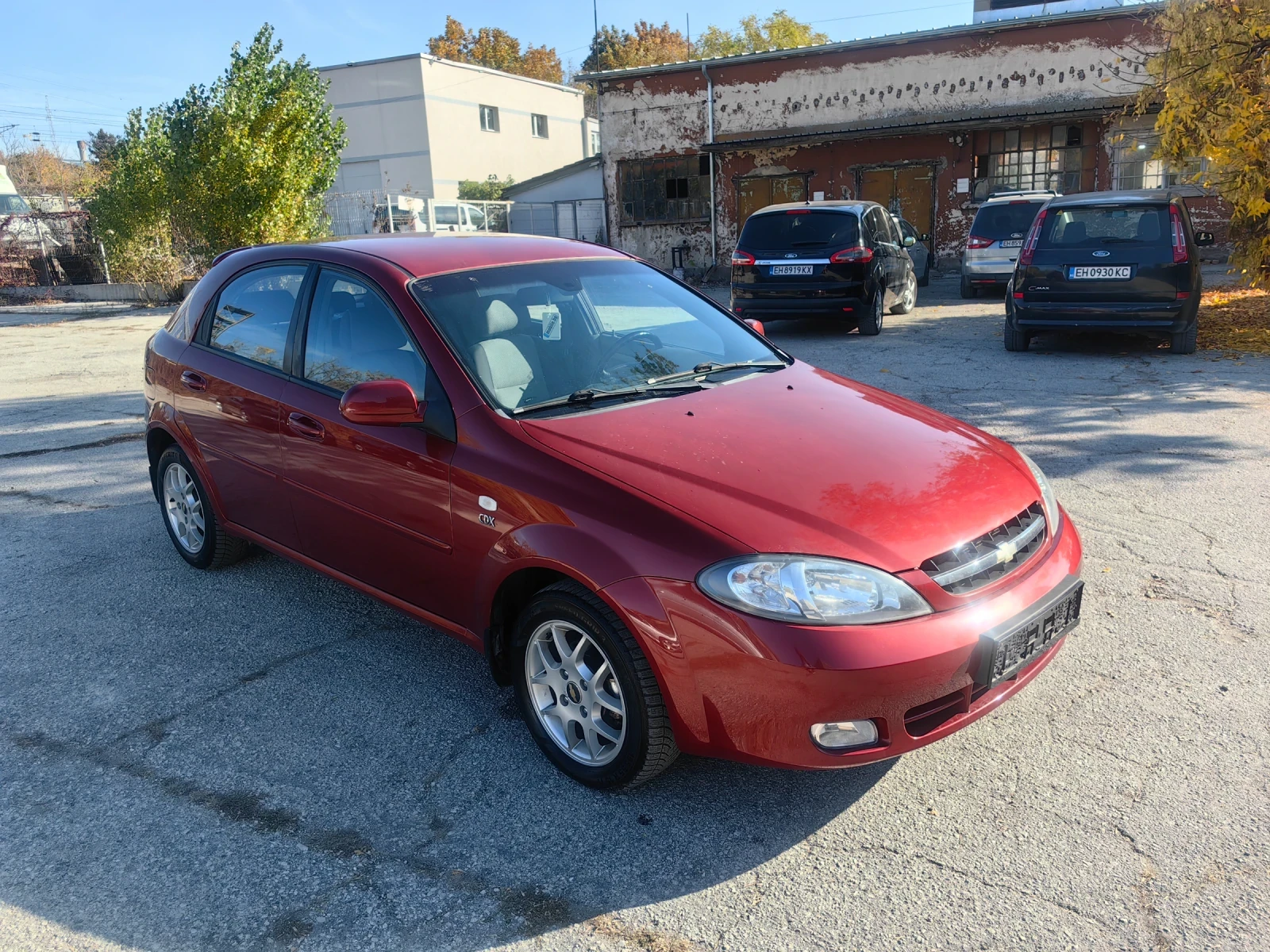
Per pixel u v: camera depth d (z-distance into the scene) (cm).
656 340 368
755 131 2164
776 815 269
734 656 241
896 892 236
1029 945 217
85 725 326
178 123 2034
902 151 2047
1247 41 921
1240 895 229
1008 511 278
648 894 238
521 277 365
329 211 2988
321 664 367
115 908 238
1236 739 292
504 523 284
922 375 857
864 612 239
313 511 364
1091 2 2186
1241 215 995
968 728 306
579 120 4381
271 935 228
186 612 417
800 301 1105
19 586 451
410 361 326
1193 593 392
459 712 330
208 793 286
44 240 2580
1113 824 257
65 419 841
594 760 280
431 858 254
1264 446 586
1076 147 1923
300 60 2058
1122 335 1045
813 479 272
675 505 258
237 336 408
